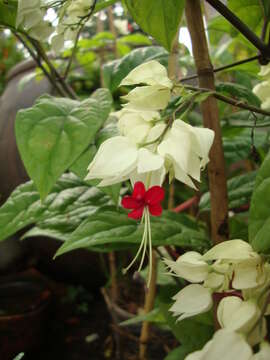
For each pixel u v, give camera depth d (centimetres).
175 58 25
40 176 15
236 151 28
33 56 25
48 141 16
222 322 13
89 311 64
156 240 17
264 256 13
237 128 27
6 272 69
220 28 25
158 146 13
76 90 59
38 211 22
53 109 17
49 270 67
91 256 60
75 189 23
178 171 13
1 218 21
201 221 30
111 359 51
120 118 15
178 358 24
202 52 18
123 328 43
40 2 19
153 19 15
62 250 16
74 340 56
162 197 12
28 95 60
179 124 13
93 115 16
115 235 16
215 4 16
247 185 23
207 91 15
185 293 14
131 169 13
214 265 14
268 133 23
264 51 17
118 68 24
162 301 23
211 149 19
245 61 18
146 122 14
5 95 66
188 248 22
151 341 42
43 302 55
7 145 60
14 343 51
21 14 19
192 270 14
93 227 17
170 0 14
